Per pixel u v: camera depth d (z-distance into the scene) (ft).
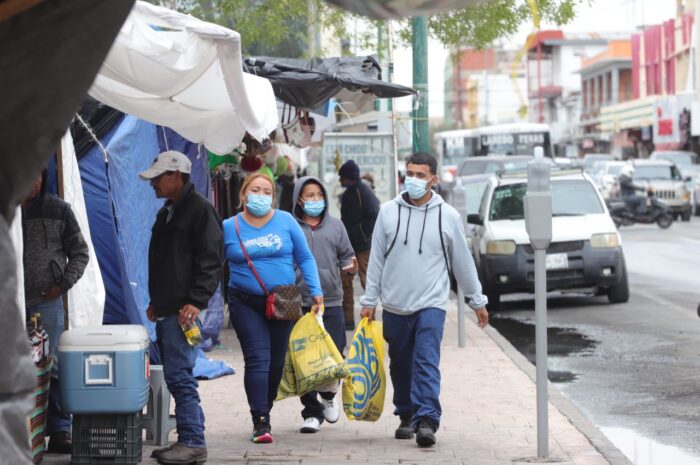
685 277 97.91
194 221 33.76
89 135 47.85
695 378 51.90
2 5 15.11
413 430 37.27
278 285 37.37
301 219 42.93
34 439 32.30
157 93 36.88
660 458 36.91
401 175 163.73
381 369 37.63
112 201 47.42
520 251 78.64
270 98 40.27
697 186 208.13
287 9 78.13
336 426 40.81
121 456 32.86
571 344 63.52
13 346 14.98
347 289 68.39
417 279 36.65
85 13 15.67
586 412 44.68
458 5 14.46
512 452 35.94
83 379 32.35
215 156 62.64
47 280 34.27
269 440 37.52
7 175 15.94
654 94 345.31
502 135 198.70
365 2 14.40
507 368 53.62
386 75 86.69
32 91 15.76
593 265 78.59
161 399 36.70
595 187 83.97
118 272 49.39
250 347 37.60
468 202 108.99
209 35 33.32
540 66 532.32
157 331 34.24
